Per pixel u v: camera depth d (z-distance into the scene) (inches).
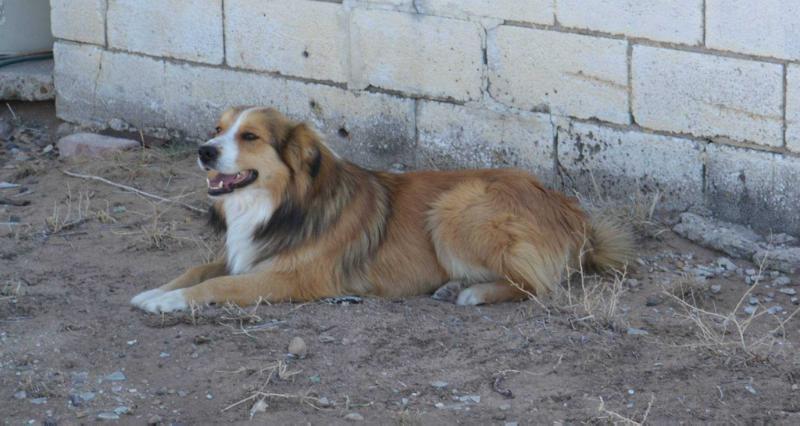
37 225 410.9
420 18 434.3
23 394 279.7
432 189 354.0
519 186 348.8
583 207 404.5
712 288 348.5
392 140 455.8
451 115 438.3
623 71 397.4
